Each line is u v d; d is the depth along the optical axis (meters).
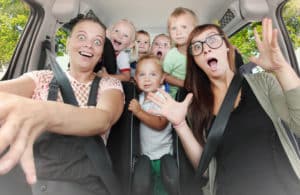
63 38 1.98
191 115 1.24
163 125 1.46
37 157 0.90
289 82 0.87
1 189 0.38
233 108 1.13
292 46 1.84
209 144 1.11
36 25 1.86
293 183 0.98
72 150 0.93
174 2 2.04
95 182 0.98
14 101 0.36
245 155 1.03
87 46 1.23
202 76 1.25
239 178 1.02
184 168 1.33
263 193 0.98
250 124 1.06
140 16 2.18
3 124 0.34
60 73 1.16
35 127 0.37
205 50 1.18
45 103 0.42
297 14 1.82
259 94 1.08
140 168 1.30
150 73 1.58
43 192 0.89
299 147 1.21
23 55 1.82
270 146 1.03
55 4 1.83
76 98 1.19
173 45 1.99
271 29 0.83
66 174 0.92
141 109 1.46
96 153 0.99
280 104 1.03
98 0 1.98
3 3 1.74
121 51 2.10
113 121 1.15
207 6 2.07
